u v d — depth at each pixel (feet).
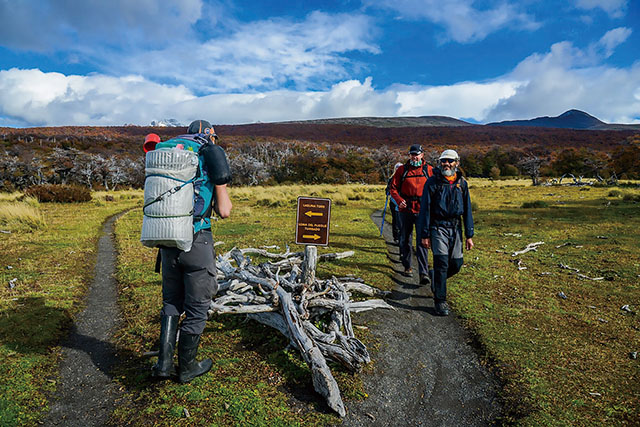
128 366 9.98
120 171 184.96
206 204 8.41
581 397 8.64
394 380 9.61
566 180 141.79
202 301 8.63
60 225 34.76
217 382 9.02
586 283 16.83
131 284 16.83
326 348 9.84
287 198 64.23
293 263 16.83
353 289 14.96
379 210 48.78
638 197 51.21
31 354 10.43
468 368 10.24
